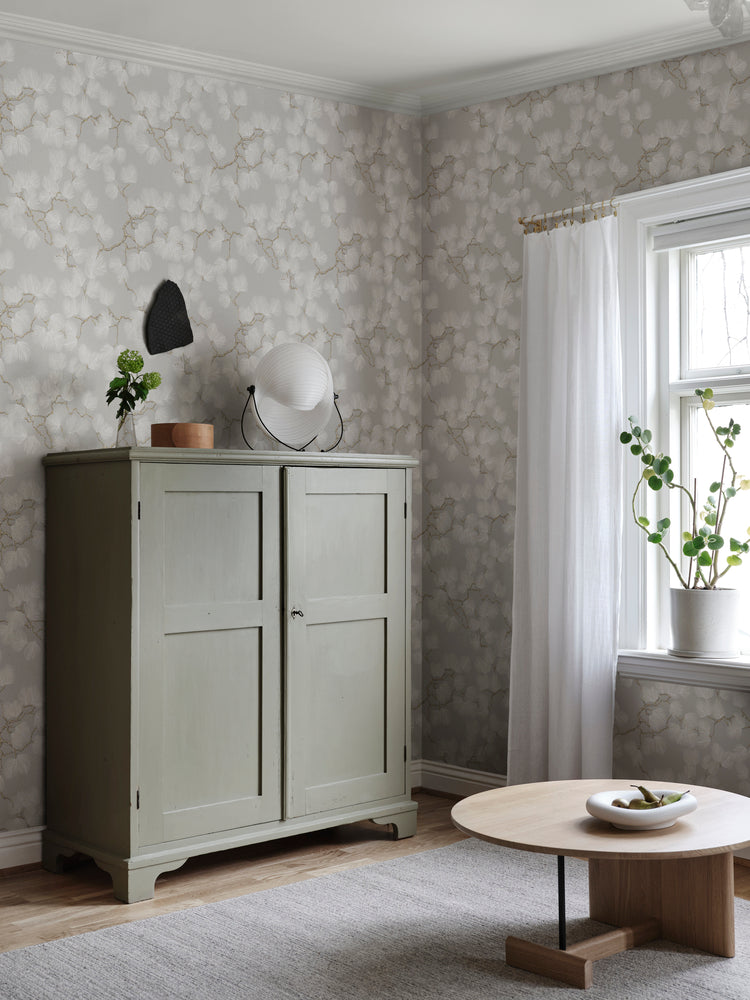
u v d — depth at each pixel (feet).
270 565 12.36
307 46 13.60
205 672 11.86
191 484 11.72
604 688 13.33
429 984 9.14
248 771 12.18
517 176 14.89
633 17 12.73
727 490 12.69
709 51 12.92
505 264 15.03
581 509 13.53
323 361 14.02
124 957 9.74
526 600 14.19
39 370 12.55
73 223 12.82
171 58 13.50
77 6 12.15
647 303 13.56
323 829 14.03
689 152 13.11
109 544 11.55
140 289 13.34
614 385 13.38
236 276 14.16
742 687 12.42
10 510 12.35
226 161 14.08
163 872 11.98
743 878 12.11
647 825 9.04
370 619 13.34
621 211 13.67
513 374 14.94
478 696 15.38
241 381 14.19
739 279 13.14
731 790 12.60
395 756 13.52
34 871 12.41
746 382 12.80
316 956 9.73
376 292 15.62
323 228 15.03
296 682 12.56
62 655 12.27
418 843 13.35
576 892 11.40
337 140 15.19
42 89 12.60
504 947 9.93
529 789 10.62
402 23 12.91
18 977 9.31
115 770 11.46
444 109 15.72
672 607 13.08
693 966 9.45
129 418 12.70
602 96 13.96
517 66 14.37
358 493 13.20
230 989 9.05
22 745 12.47
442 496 15.85
